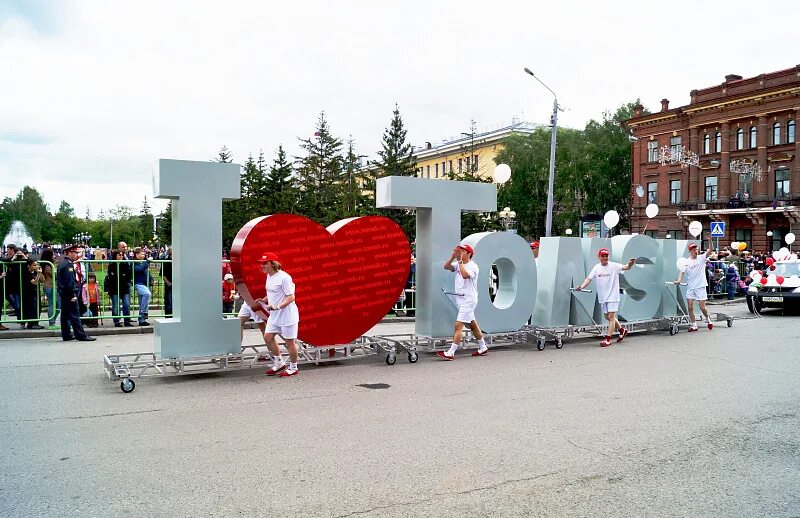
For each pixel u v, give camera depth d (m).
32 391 7.95
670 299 14.61
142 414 6.85
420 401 7.49
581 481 4.91
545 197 57.16
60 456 5.43
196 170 8.96
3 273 12.98
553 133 25.67
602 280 12.32
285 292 8.88
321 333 9.77
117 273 13.79
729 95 45.12
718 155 46.62
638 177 52.72
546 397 7.71
